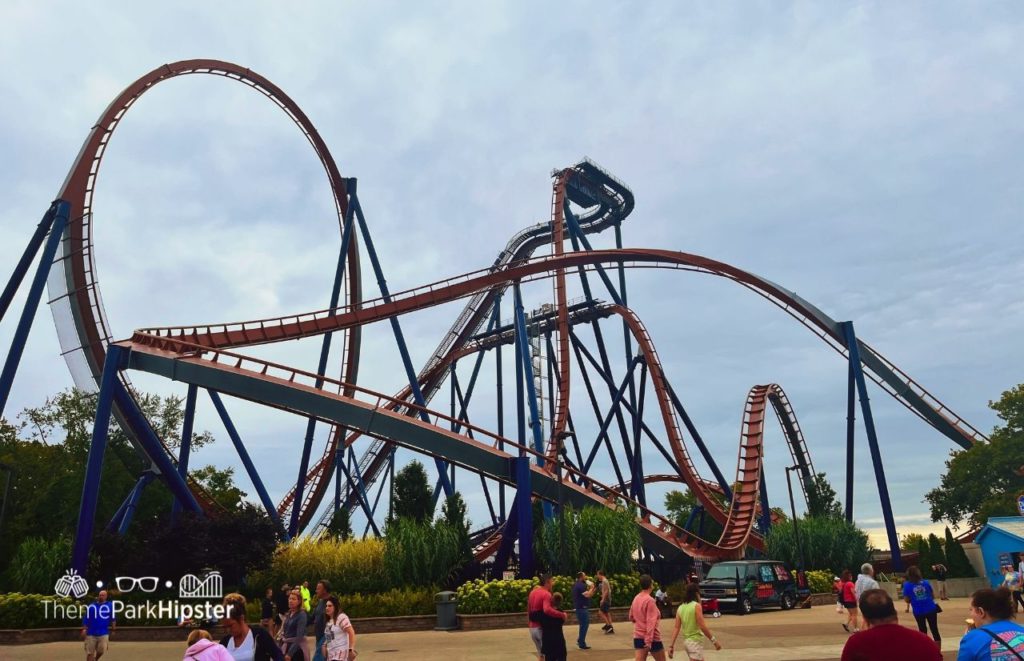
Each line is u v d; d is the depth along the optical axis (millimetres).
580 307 58250
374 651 22281
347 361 49750
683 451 51656
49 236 36250
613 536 35125
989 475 65625
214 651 7742
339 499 46938
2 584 38812
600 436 56469
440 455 36156
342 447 47406
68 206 37219
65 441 57031
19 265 37375
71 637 28000
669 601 33875
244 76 46906
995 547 41375
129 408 35156
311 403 34406
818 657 18594
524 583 30828
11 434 55938
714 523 69250
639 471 55875
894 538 49750
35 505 52375
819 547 47594
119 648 25312
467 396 61562
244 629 8859
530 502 35969
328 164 50812
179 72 43406
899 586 42250
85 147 39188
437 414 37000
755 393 56344
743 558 45188
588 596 21891
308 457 44812
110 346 33094
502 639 25031
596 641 23500
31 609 28688
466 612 29906
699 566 41250
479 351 62719
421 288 46750
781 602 35938
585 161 63656
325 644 11406
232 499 68688
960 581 41281
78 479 54250
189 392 40875
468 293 48750
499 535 47000
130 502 39062
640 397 57000
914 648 5574
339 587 33094
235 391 33688
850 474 56719
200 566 33000
